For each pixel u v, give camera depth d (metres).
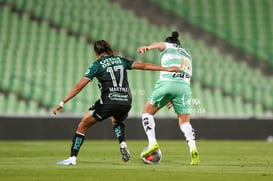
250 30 102.19
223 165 36.81
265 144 67.88
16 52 92.12
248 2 105.19
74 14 99.12
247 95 92.44
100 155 45.81
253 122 79.44
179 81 36.56
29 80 87.94
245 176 29.55
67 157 42.97
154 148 36.88
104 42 35.56
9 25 95.88
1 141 71.19
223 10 104.00
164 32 100.06
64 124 74.81
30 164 35.78
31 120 74.00
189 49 98.81
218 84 93.31
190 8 103.88
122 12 101.06
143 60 94.75
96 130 74.94
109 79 35.03
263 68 97.62
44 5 99.31
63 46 94.88
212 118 78.62
